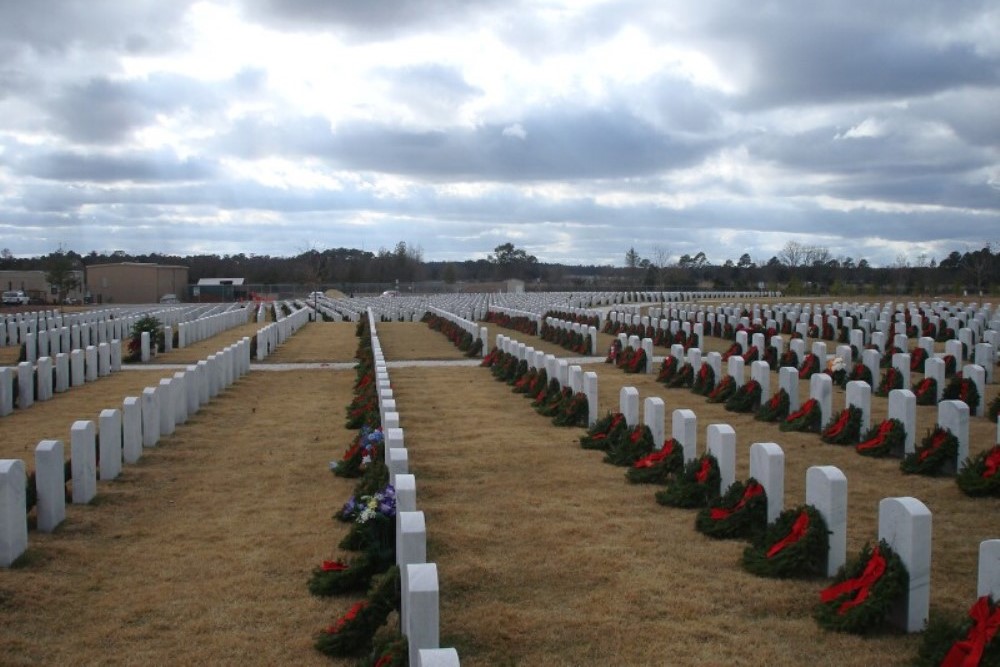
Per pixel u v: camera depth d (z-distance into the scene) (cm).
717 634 657
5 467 827
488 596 742
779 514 866
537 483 1140
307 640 670
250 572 819
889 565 654
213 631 687
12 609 726
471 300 6612
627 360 2459
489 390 2092
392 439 988
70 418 1706
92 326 3300
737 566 802
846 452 1280
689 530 915
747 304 5556
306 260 12138
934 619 610
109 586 784
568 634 663
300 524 972
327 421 1675
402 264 12450
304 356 3088
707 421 1571
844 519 764
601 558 830
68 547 888
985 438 1366
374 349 2409
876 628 652
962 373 1698
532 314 4156
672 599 726
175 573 817
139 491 1124
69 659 636
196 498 1090
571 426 1566
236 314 4809
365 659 607
